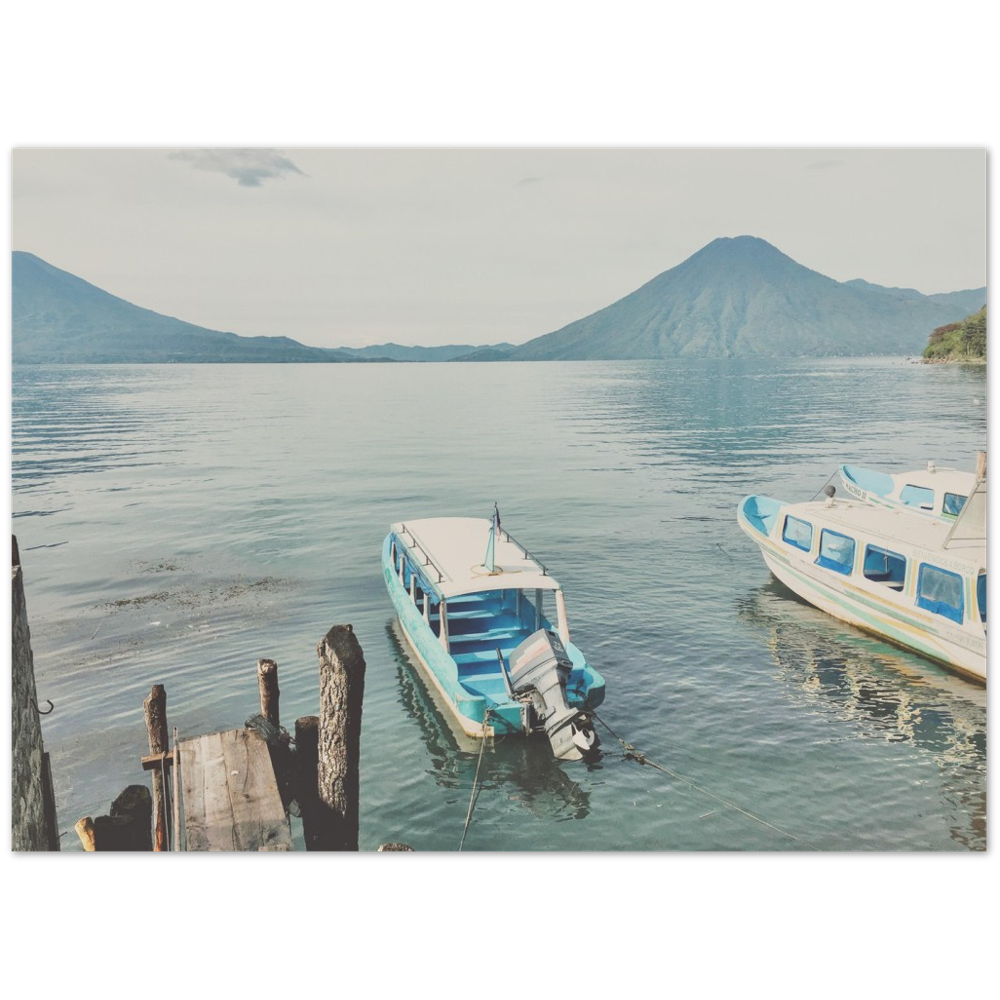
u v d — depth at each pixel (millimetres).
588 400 95750
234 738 9375
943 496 20641
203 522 28875
